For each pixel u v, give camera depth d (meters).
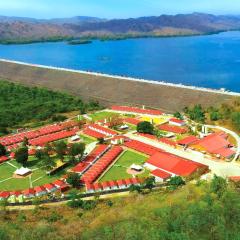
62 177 134.38
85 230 86.06
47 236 85.31
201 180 116.75
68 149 147.25
